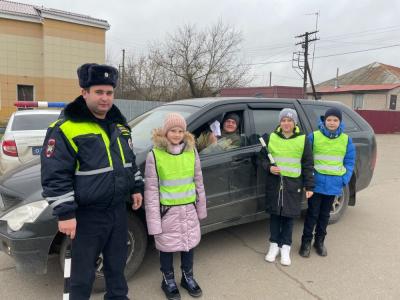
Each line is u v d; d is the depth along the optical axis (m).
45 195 2.18
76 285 2.42
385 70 45.00
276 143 3.59
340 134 3.74
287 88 28.12
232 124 3.79
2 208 3.01
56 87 22.19
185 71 32.25
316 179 3.77
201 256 3.85
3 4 22.88
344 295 3.11
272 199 3.63
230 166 3.69
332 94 43.47
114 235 2.51
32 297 3.00
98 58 23.22
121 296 2.70
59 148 2.18
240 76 33.62
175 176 2.92
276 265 3.66
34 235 2.77
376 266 3.67
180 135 2.92
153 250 3.93
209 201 3.57
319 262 3.75
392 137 25.41
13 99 21.75
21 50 21.61
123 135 2.51
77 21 22.11
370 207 5.80
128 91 33.41
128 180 2.46
